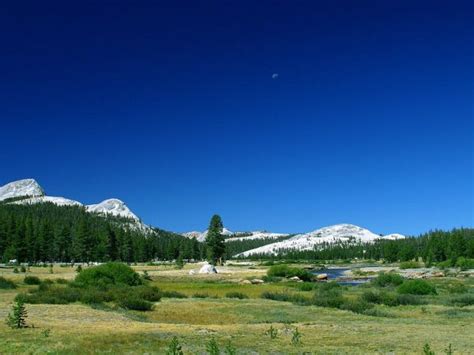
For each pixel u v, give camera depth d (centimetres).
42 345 2394
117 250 19212
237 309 4744
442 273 12294
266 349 2542
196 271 12338
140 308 4547
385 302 5491
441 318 4278
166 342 2602
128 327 3231
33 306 4316
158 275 11381
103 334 2784
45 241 17638
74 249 17575
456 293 6906
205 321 3978
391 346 2709
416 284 6856
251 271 13362
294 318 4181
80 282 7125
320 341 2856
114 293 5297
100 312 4091
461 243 18388
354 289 7731
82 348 2341
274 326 3525
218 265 18025
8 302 4503
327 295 5984
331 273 15075
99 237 19462
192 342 2661
